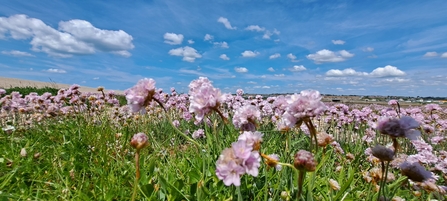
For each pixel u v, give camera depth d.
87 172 0.22
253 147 0.12
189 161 0.22
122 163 0.22
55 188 0.18
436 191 0.16
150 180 0.18
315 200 0.16
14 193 0.17
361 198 0.19
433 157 0.22
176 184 0.17
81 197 0.16
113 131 0.34
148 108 0.43
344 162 0.26
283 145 0.27
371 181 0.16
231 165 0.11
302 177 0.11
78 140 0.28
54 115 0.38
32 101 0.43
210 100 0.15
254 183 0.17
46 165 0.22
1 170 0.20
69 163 0.23
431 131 0.35
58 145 0.27
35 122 0.37
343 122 0.42
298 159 0.11
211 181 0.18
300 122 0.13
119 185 0.19
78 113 0.41
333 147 0.26
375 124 0.13
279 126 0.19
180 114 0.45
